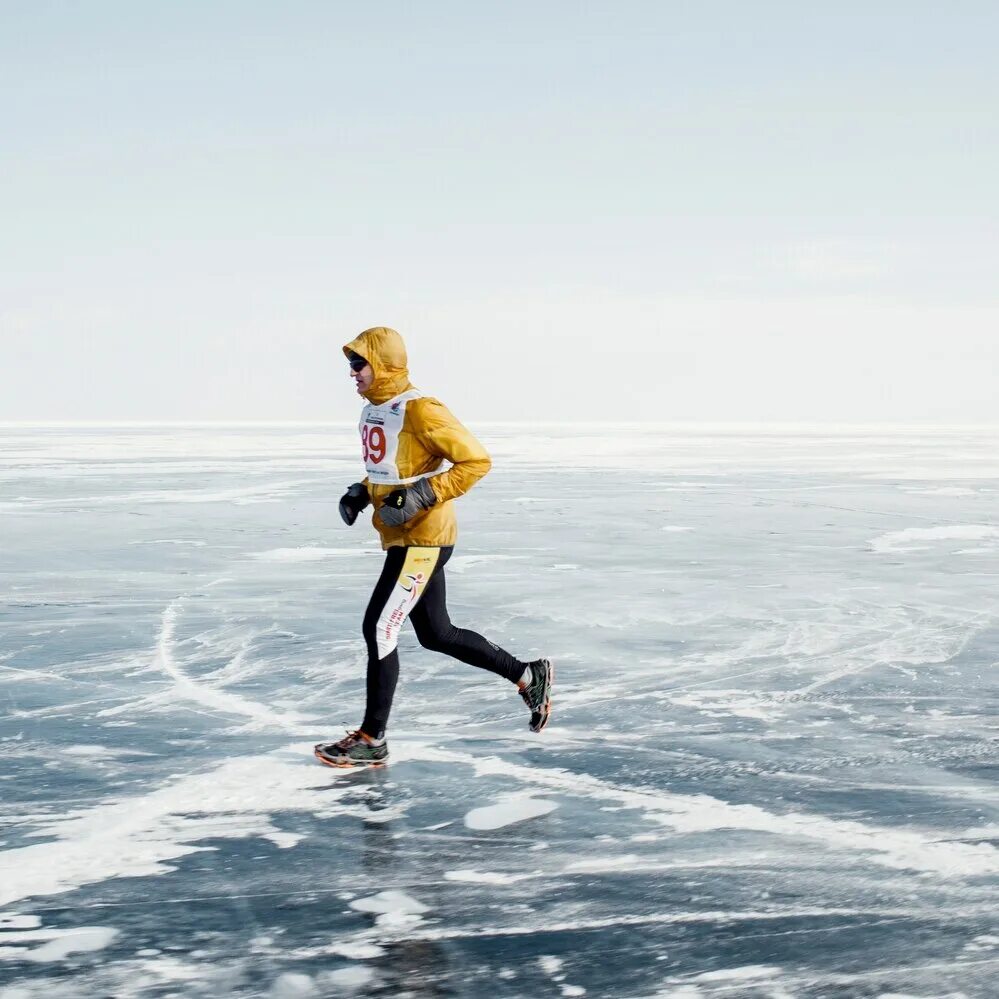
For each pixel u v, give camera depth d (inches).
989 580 341.4
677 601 298.5
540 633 252.4
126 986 88.4
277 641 243.1
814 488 792.9
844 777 145.6
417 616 157.0
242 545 436.8
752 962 92.4
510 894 107.1
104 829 125.6
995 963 92.3
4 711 181.8
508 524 523.5
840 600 301.0
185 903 104.9
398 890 108.1
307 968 91.6
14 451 1514.5
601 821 128.4
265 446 1768.0
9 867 114.0
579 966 91.9
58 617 274.5
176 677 208.1
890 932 98.3
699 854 117.8
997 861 115.6
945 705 185.9
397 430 150.3
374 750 151.4
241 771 148.3
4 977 90.0
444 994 87.1
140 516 562.3
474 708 184.4
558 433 3260.3
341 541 451.8
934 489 783.7
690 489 779.4
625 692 195.9
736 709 183.5
